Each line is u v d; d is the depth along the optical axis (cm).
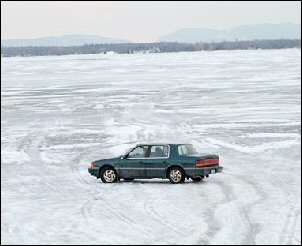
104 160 2422
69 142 3709
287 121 4469
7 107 6194
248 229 1520
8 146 3588
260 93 7206
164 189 2202
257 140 3572
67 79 11700
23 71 16050
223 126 4294
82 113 5466
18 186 2319
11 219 1706
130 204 1905
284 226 1544
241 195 2019
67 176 2567
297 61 18775
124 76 12281
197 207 1827
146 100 6644
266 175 2452
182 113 5244
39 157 3155
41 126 4584
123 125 4509
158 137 3825
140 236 1469
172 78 11125
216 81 9900
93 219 1684
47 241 1438
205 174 2309
